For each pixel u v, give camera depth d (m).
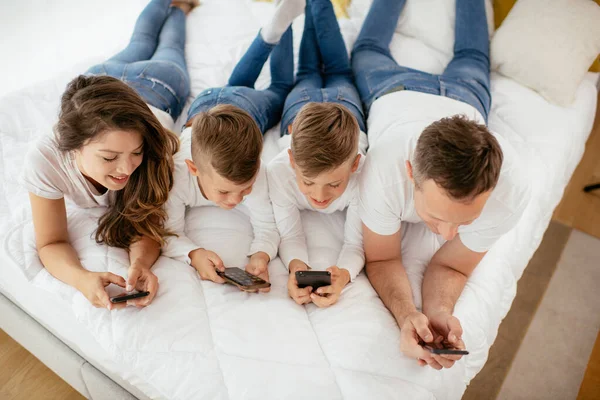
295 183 1.15
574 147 1.55
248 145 0.98
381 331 0.97
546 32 1.58
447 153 0.81
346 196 1.15
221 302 1.00
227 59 1.68
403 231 1.23
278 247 1.18
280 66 1.54
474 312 1.06
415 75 1.44
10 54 1.70
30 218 1.11
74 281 0.97
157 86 1.41
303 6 1.40
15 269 1.04
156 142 1.01
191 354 0.90
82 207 1.16
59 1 1.77
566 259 1.75
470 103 1.42
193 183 1.15
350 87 1.53
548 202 1.39
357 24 1.86
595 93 1.74
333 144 0.95
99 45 1.97
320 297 1.01
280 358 0.91
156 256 1.10
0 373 1.31
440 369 0.92
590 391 1.39
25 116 1.36
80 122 0.91
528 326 1.54
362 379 0.89
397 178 1.01
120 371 0.99
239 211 1.24
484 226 1.01
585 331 1.54
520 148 1.43
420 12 1.75
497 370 1.42
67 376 1.19
